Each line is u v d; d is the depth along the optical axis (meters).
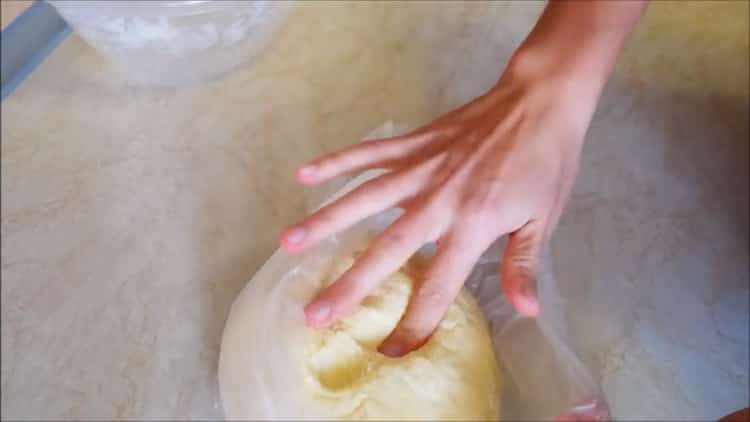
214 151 0.61
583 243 0.53
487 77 0.62
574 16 0.48
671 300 0.51
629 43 0.62
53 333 0.54
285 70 0.65
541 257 0.47
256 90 0.64
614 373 0.49
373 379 0.43
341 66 0.64
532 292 0.42
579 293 0.51
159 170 0.60
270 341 0.45
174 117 0.63
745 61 0.61
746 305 0.51
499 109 0.46
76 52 0.67
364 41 0.66
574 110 0.46
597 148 0.57
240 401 0.44
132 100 0.64
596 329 0.50
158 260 0.56
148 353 0.52
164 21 0.59
